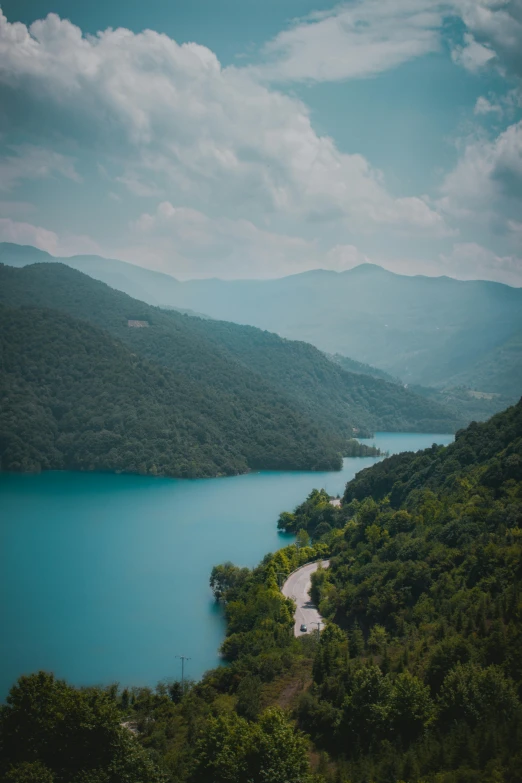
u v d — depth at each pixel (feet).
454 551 570.46
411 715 351.05
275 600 615.16
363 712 362.12
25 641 620.49
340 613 578.66
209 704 443.73
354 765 330.54
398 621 499.51
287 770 304.91
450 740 320.70
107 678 547.08
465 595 486.38
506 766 294.87
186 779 335.88
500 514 597.52
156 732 409.08
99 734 320.70
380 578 577.43
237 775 308.19
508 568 494.59
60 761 314.35
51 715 322.14
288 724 330.34
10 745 319.27
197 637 631.97
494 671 355.36
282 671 470.80
